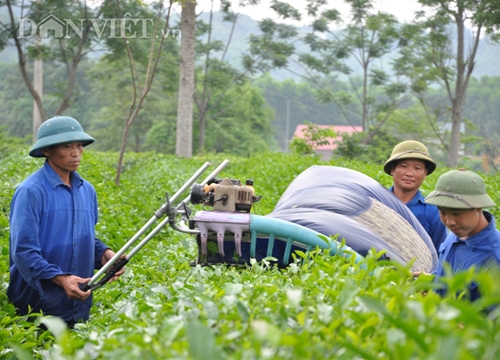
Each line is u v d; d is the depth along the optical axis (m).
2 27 29.50
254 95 60.56
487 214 4.56
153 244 8.77
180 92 26.58
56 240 5.16
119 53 32.91
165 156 21.89
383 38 38.84
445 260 4.59
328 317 2.61
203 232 5.30
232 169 19.45
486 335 2.16
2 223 7.71
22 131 67.75
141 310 3.35
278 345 2.27
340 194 6.29
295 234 5.36
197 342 2.13
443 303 2.32
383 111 40.56
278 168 17.09
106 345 2.82
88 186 5.43
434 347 2.14
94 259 5.59
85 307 5.28
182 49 26.45
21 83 70.06
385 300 2.73
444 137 42.69
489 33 33.88
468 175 4.41
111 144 57.97
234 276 4.10
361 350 2.15
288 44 42.34
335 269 3.38
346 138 27.20
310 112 81.94
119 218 9.35
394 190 6.93
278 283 3.71
